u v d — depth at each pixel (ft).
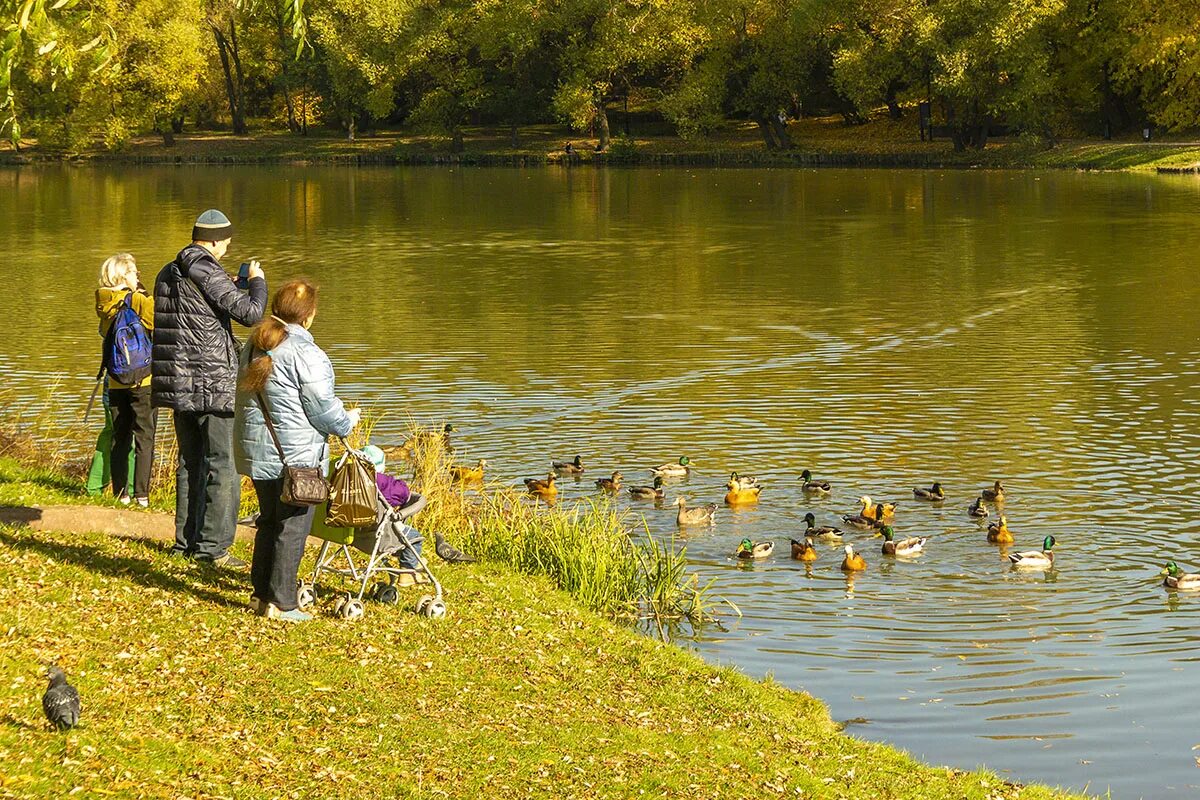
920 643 54.90
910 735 45.93
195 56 375.25
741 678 47.47
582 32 372.99
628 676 44.70
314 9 399.03
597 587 57.52
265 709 34.27
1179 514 70.90
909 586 61.93
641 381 102.27
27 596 38.27
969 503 73.61
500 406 94.32
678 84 383.65
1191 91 308.81
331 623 41.50
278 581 40.37
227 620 39.73
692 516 71.20
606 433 87.92
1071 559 64.90
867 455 82.84
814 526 70.79
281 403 37.96
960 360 109.50
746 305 137.28
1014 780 42.32
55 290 143.02
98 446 52.95
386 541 43.55
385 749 33.60
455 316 131.23
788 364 108.47
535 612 49.26
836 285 150.30
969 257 170.71
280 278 158.20
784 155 359.66
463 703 38.09
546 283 154.10
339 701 35.86
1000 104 321.32
